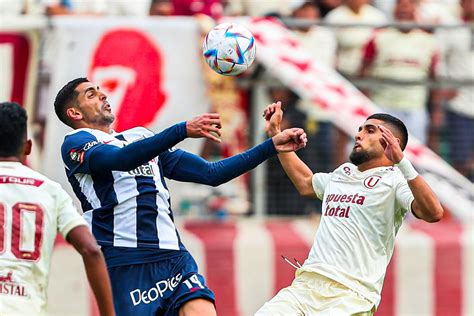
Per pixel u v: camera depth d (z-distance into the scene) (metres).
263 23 35.12
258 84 34.22
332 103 33.47
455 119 35.84
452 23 37.88
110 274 22.56
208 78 33.88
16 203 18.45
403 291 33.62
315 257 23.55
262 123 34.22
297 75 33.81
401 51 35.66
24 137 19.00
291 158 24.67
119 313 22.48
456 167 35.88
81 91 23.17
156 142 21.09
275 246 33.06
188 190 34.09
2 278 18.06
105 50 33.56
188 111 33.88
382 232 23.33
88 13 36.28
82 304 32.50
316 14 37.19
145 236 22.64
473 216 34.16
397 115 35.59
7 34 33.22
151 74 33.62
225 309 32.78
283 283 33.12
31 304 18.17
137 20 33.75
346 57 35.53
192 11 35.56
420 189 22.27
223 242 32.94
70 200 18.84
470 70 36.22
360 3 37.38
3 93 33.19
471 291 33.84
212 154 33.88
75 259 32.50
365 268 23.19
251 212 34.25
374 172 23.58
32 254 18.33
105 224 22.61
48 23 33.41
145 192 22.72
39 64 33.34
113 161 21.62
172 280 22.59
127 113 33.38
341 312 22.89
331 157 34.50
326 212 23.80
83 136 22.56
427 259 33.75
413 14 38.09
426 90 35.72
